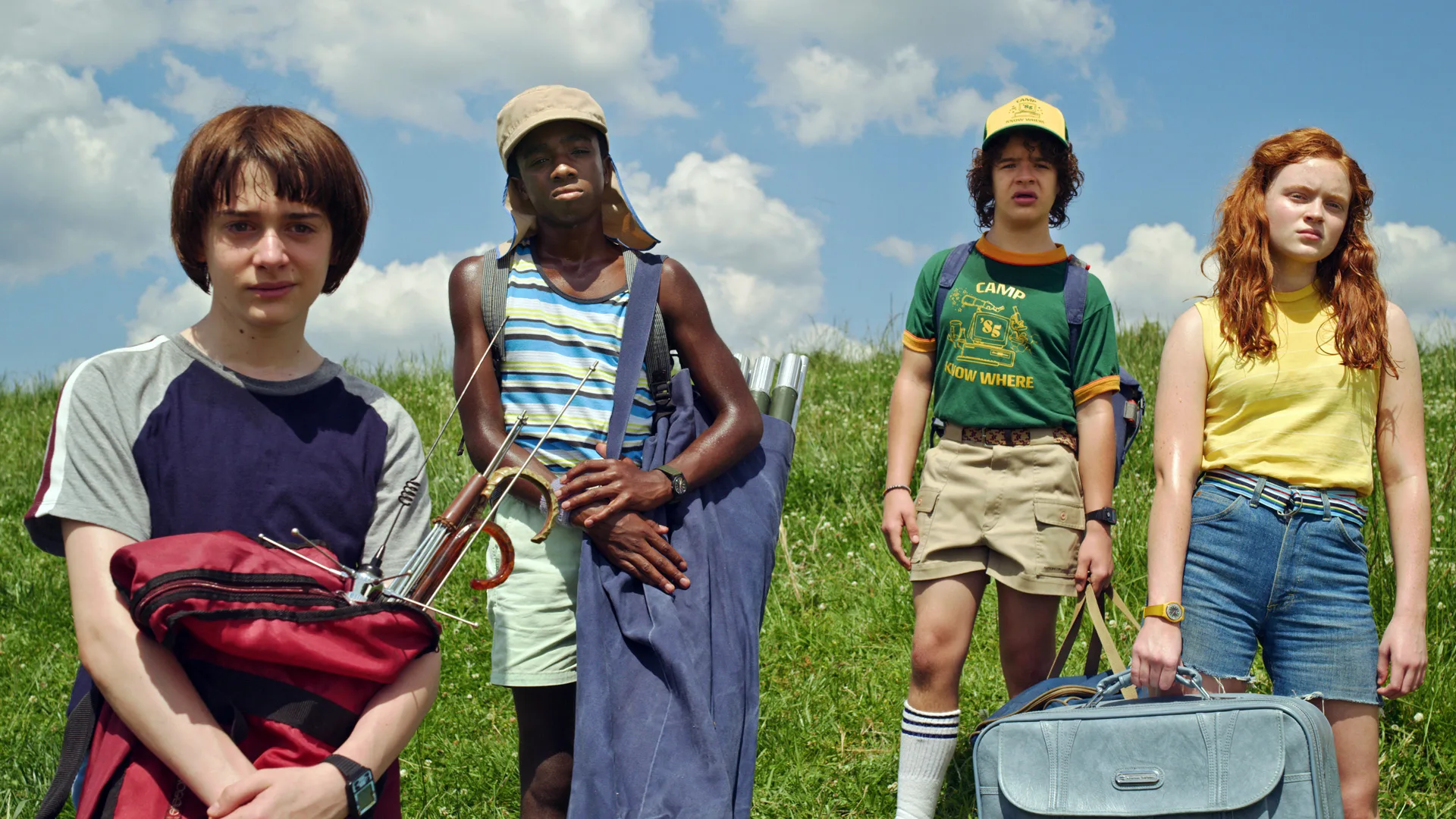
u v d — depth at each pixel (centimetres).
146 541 183
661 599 267
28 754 407
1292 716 253
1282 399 295
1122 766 265
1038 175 354
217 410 204
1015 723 277
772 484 302
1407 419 297
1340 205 294
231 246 203
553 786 290
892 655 472
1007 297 357
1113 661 314
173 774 184
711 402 298
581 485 269
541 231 303
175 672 184
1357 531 292
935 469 364
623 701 259
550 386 289
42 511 187
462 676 470
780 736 414
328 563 200
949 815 378
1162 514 297
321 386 217
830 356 1028
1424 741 371
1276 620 293
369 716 195
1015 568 346
